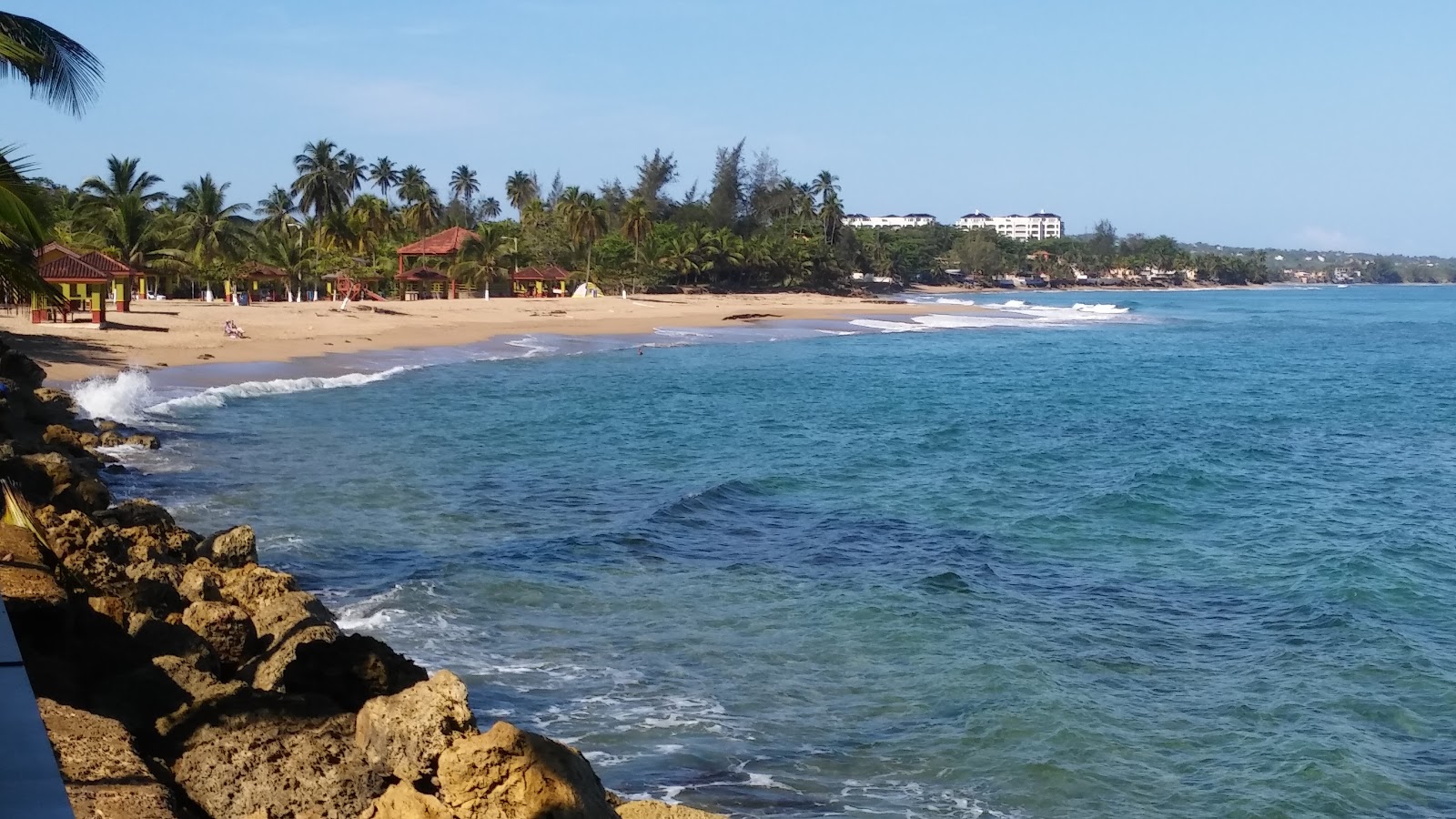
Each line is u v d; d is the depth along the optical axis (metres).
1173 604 19.97
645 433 38.53
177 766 8.26
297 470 28.62
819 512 26.61
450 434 36.16
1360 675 16.45
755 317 102.31
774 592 19.72
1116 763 13.33
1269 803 12.49
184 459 29.11
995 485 30.58
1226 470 33.62
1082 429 43.06
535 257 120.69
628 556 21.53
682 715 14.23
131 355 48.59
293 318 68.44
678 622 17.86
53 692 8.95
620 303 108.06
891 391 54.66
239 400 41.16
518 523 23.98
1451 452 38.69
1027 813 12.14
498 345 69.06
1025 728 14.12
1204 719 14.76
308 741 8.49
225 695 9.25
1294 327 120.00
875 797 12.31
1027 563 22.67
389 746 8.15
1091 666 16.61
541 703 14.36
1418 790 12.96
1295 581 21.41
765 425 41.56
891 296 181.75
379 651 10.52
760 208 180.25
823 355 74.69
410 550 21.34
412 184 137.62
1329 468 35.06
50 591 10.28
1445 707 15.36
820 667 16.12
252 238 88.38
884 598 19.41
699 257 137.50
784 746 13.48
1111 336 100.62
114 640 10.70
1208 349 87.56
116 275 56.44
